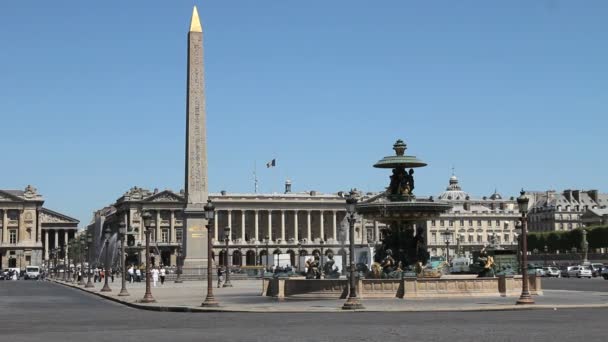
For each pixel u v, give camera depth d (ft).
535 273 170.30
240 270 412.57
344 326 96.12
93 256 616.39
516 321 101.24
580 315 112.57
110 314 133.39
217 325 101.71
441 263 187.42
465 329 89.40
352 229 130.82
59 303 179.22
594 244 596.70
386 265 160.04
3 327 103.45
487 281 156.56
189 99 281.95
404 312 122.01
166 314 130.62
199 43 278.67
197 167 291.17
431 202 164.55
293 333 87.25
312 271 168.04
